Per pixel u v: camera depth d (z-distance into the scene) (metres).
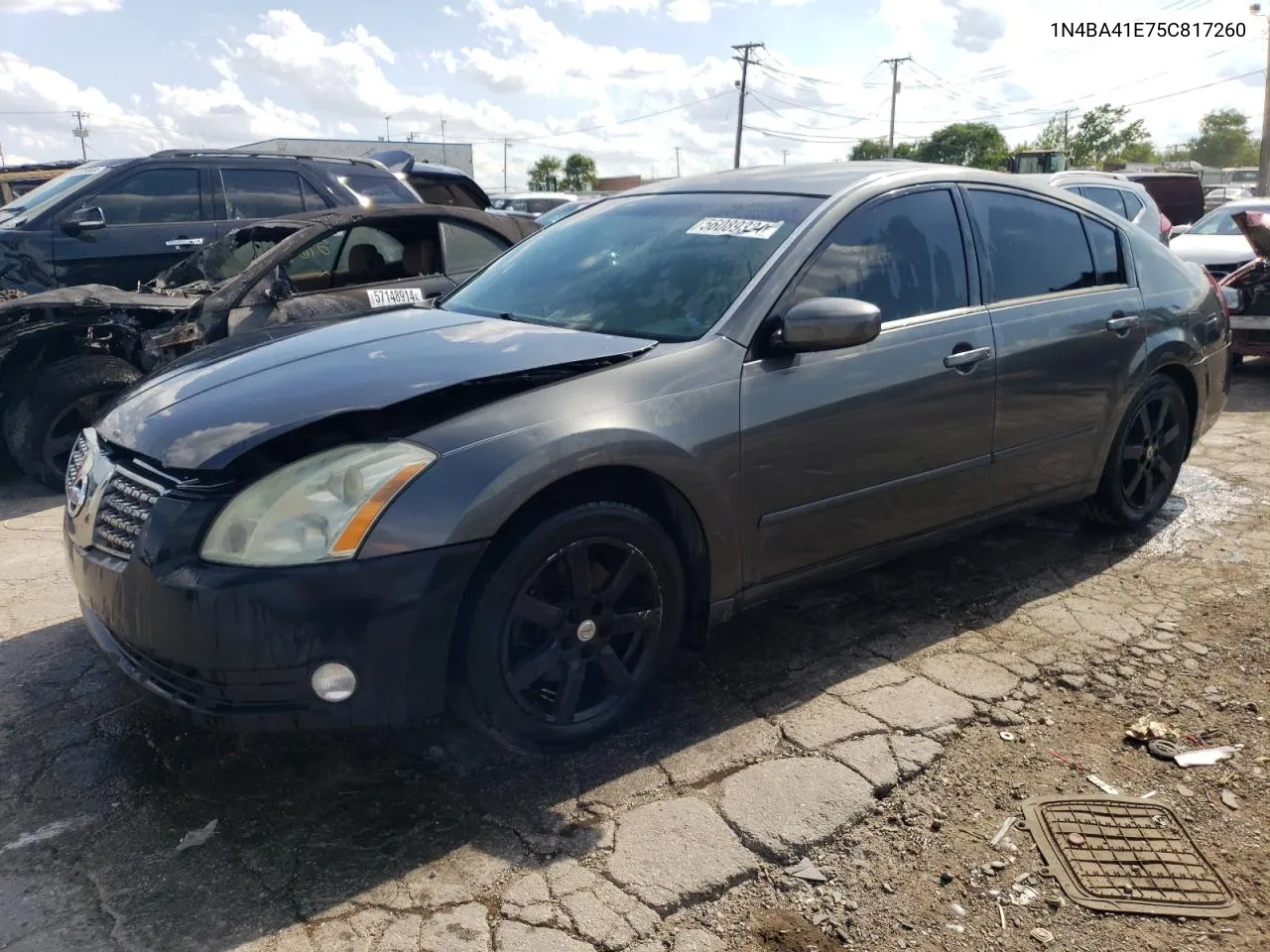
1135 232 4.42
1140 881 2.34
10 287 7.00
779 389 2.99
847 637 3.55
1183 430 4.61
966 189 3.72
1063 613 3.73
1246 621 3.65
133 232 7.44
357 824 2.52
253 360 3.05
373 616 2.35
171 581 2.36
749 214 3.41
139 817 2.56
